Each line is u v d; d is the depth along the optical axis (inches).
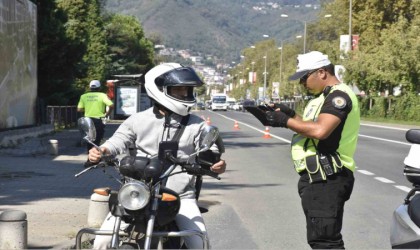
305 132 285.9
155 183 225.1
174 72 244.1
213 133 231.9
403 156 1109.7
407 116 2672.2
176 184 241.6
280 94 4889.3
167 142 231.9
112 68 3722.9
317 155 293.4
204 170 235.1
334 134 291.3
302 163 296.7
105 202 454.6
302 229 483.8
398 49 2532.0
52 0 1921.8
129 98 2544.3
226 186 718.5
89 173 780.6
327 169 291.3
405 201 297.4
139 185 211.3
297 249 416.5
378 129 2132.1
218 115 4023.1
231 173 847.7
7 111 1256.2
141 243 223.5
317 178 293.1
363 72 2815.0
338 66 2871.6
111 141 249.3
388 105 2874.0
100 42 3122.5
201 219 238.8
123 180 239.1
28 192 619.2
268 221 514.6
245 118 3420.3
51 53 1930.4
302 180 300.4
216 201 611.5
